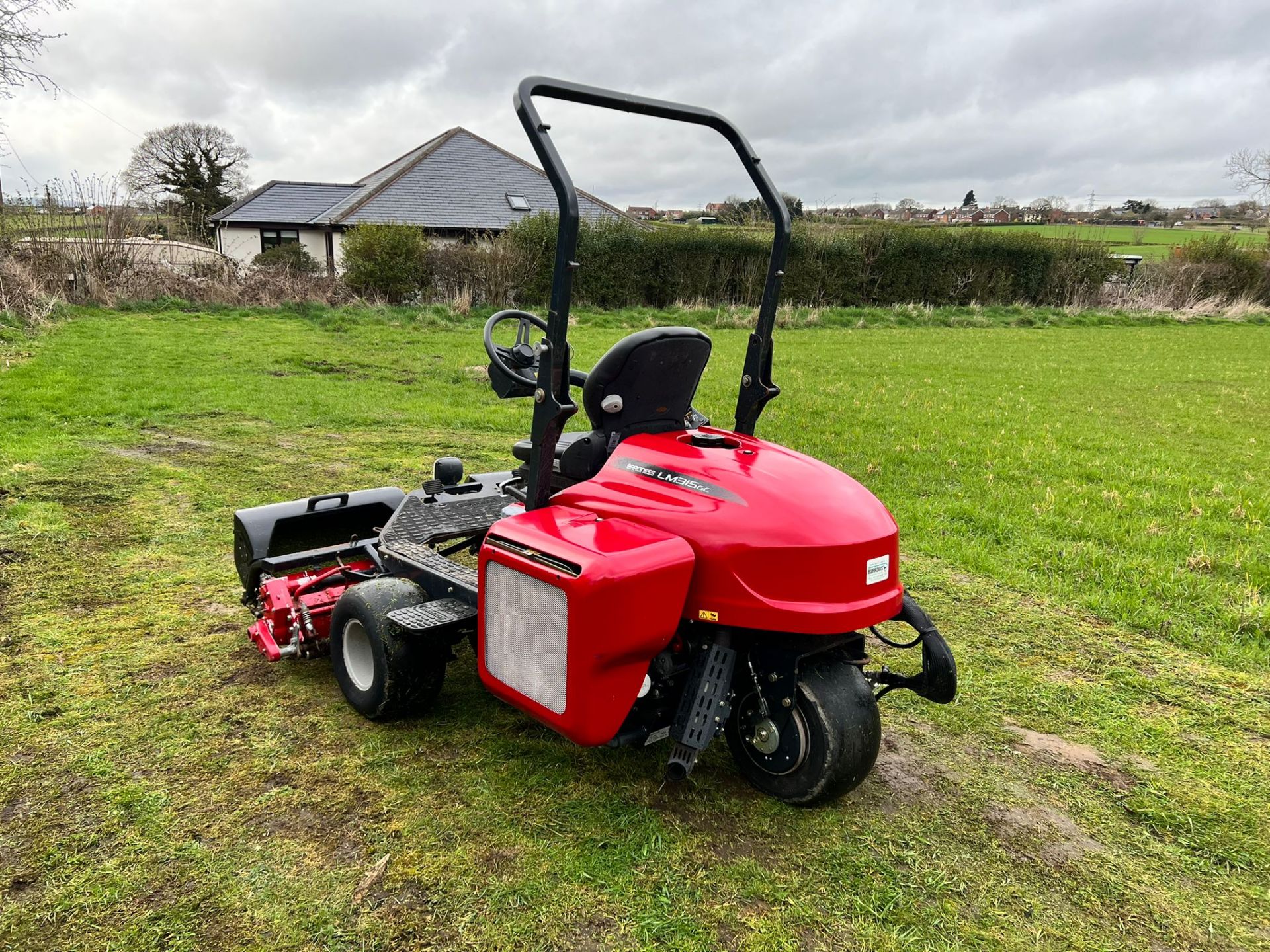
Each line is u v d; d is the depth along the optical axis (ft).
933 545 17.99
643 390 10.26
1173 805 9.78
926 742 10.93
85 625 13.10
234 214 119.14
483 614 9.40
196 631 13.06
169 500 19.31
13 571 15.01
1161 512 20.81
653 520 8.95
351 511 13.50
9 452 22.45
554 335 9.19
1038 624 14.55
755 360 11.09
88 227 56.39
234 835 8.51
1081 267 88.99
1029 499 21.44
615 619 7.98
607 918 7.61
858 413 32.73
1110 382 43.11
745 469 9.12
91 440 24.47
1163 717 11.73
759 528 8.45
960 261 84.79
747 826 8.98
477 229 94.22
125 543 16.58
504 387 11.65
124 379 33.12
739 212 87.56
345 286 63.00
